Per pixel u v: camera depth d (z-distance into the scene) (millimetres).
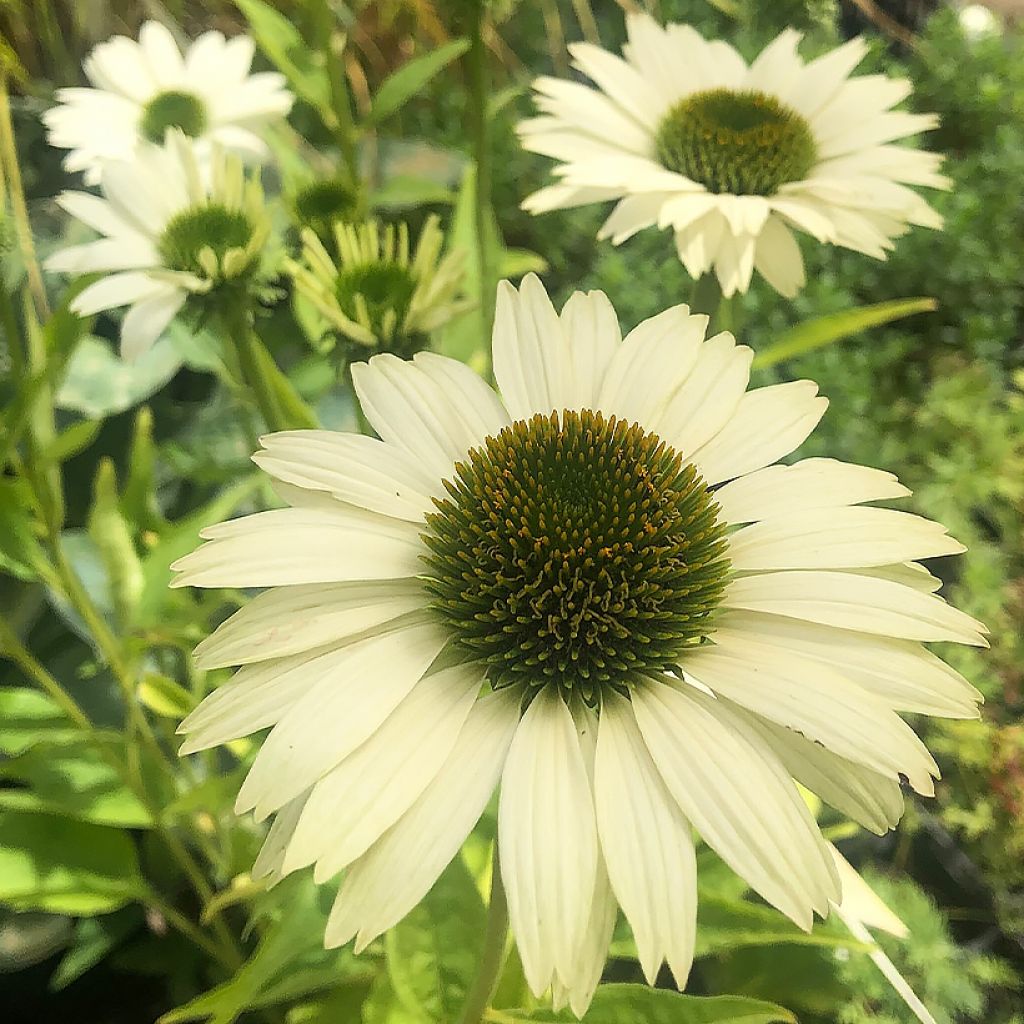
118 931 246
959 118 444
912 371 378
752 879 117
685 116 238
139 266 214
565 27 460
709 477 154
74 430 183
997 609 289
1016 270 388
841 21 485
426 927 166
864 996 228
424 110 427
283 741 121
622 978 223
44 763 214
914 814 270
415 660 134
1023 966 262
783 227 235
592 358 163
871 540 141
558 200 234
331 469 146
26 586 275
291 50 251
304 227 241
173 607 203
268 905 174
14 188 241
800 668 130
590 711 134
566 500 143
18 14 334
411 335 207
